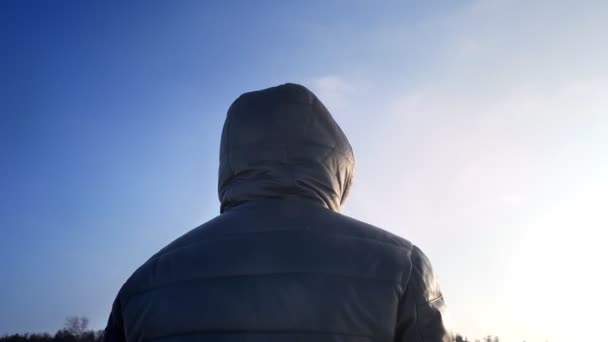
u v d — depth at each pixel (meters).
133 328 1.83
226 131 2.17
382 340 1.61
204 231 1.92
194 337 1.67
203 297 1.72
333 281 1.66
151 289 1.84
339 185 2.12
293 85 2.17
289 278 1.68
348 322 1.61
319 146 2.04
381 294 1.65
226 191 2.09
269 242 1.77
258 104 2.12
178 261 1.84
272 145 2.02
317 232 1.79
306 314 1.61
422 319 1.66
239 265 1.74
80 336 39.81
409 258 1.76
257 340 1.60
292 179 1.96
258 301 1.66
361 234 1.81
